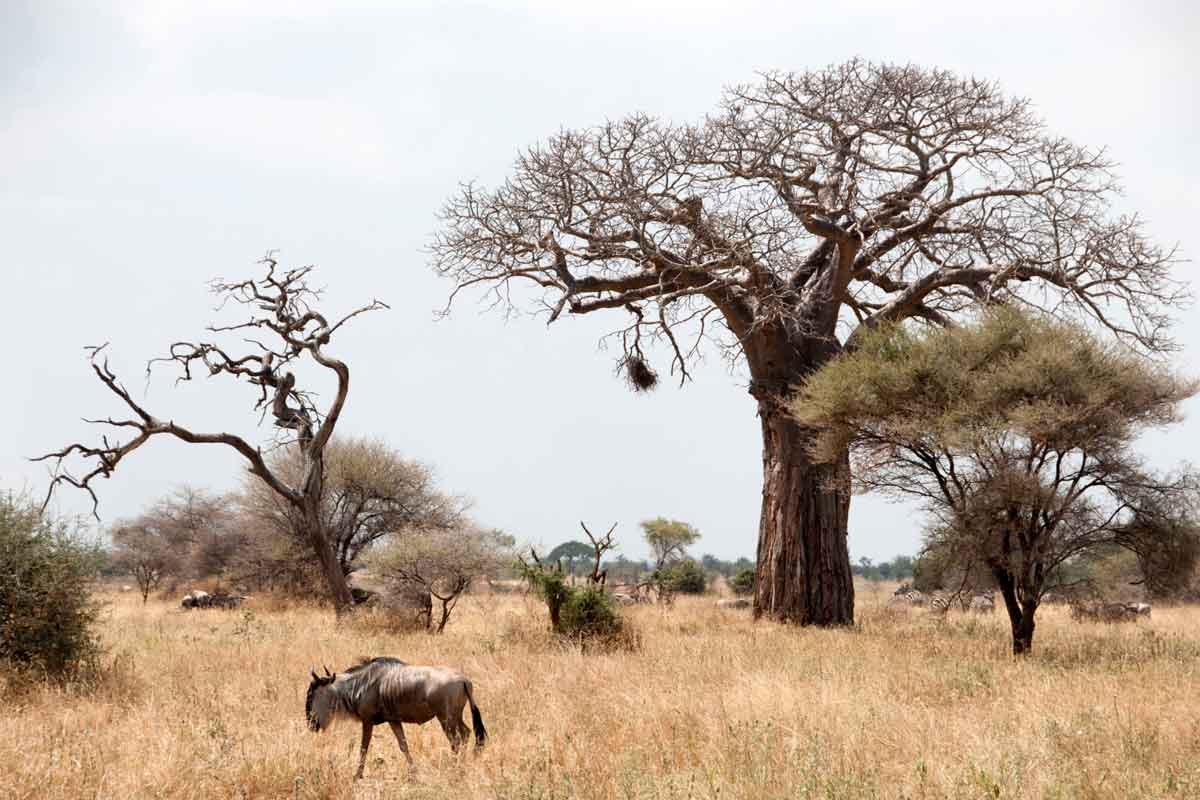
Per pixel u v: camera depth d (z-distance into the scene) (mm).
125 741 20922
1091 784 16094
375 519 85750
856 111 55219
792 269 57781
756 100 55312
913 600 78625
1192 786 16078
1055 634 46531
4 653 29219
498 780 17062
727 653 35906
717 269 55250
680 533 130750
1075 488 38531
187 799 17312
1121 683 27797
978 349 40656
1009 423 37000
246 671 32125
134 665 32188
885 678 28562
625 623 43188
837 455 44812
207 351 65125
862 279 62656
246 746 19812
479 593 86562
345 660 35375
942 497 40625
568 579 46375
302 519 82500
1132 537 39188
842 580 55625
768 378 56656
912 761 18141
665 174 54094
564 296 55188
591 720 22312
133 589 117312
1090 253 53531
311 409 67750
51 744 19844
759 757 18109
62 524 30922
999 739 19141
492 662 33219
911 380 40531
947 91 54906
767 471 57375
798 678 28703
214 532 104750
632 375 61281
